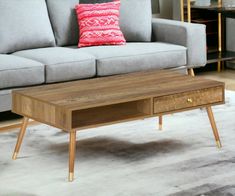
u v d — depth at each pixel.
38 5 5.47
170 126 4.75
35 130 4.65
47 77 4.93
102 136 4.52
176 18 6.76
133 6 5.88
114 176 3.73
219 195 3.41
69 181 3.64
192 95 4.09
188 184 3.58
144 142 4.38
